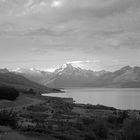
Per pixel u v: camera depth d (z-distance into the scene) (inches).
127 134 1229.1
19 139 955.3
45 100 4397.1
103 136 1328.7
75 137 1201.4
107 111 2950.3
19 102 3363.7
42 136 1122.0
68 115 2356.1
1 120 1263.5
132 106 4798.2
